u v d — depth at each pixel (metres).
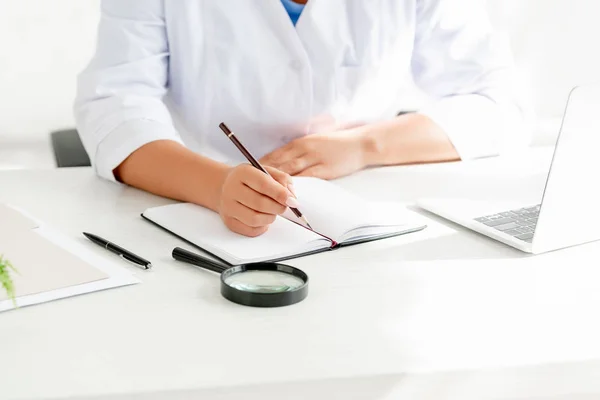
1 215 1.13
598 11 2.31
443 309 0.91
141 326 0.84
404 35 1.63
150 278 0.97
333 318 0.88
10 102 2.33
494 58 1.71
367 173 1.47
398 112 2.13
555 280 1.00
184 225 1.13
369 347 0.81
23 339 0.80
